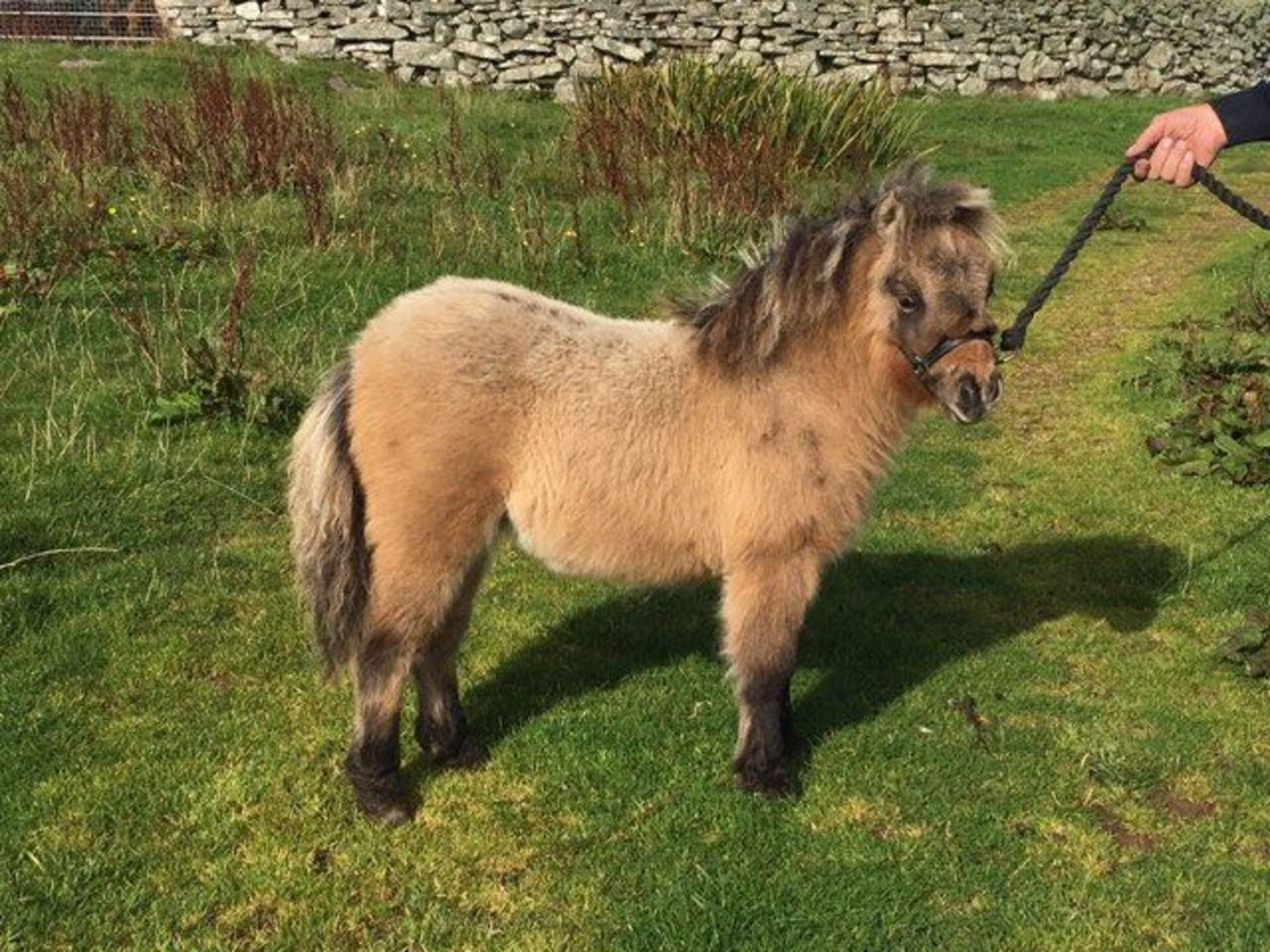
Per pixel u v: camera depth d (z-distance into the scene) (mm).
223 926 3381
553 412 3684
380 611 3666
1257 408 6805
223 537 5574
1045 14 20172
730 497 3734
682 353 3828
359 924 3412
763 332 3676
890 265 3510
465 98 15844
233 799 3865
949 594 5414
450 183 10984
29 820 3693
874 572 5578
